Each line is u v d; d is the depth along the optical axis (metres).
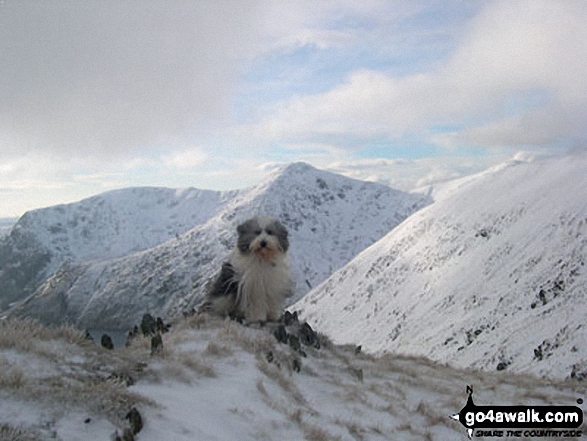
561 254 79.12
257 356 9.98
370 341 90.19
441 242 107.12
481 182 124.31
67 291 189.12
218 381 8.27
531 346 61.03
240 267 11.82
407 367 13.39
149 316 11.66
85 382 6.26
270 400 8.09
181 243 199.75
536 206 97.88
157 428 5.74
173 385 7.46
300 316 115.75
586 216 84.56
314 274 195.75
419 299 93.75
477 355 66.00
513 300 74.94
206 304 12.46
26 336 7.02
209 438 5.98
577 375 32.03
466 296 84.56
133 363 7.62
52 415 5.20
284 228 12.20
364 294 107.75
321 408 9.05
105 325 169.88
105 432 5.24
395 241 121.00
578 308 64.19
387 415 9.50
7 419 4.93
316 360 11.53
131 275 186.38
